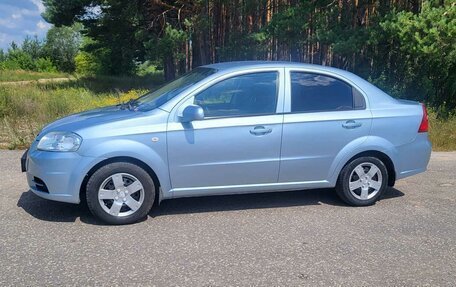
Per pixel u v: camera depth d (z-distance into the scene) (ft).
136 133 16.46
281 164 17.94
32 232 15.88
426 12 38.68
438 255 14.71
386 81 46.62
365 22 48.39
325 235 16.12
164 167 16.84
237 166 17.48
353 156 18.83
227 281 12.71
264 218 17.72
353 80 19.16
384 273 13.41
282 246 15.10
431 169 26.16
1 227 16.26
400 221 17.69
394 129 19.11
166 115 16.88
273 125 17.63
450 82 42.86
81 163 16.12
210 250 14.70
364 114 18.79
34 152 16.74
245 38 54.60
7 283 12.39
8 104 38.19
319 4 47.98
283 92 18.11
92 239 15.39
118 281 12.61
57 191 16.26
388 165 19.54
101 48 114.32
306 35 49.16
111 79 101.30
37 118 36.40
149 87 78.43
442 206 19.61
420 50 38.17
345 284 12.70
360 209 19.02
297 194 20.86
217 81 17.60
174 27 60.80
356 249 14.99
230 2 59.52
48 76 128.36
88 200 16.38
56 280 12.60
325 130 18.24
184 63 69.92
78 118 17.76
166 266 13.53
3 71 141.59
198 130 16.92
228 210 18.57
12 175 23.04
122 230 16.24
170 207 18.80
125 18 70.44
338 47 43.52
